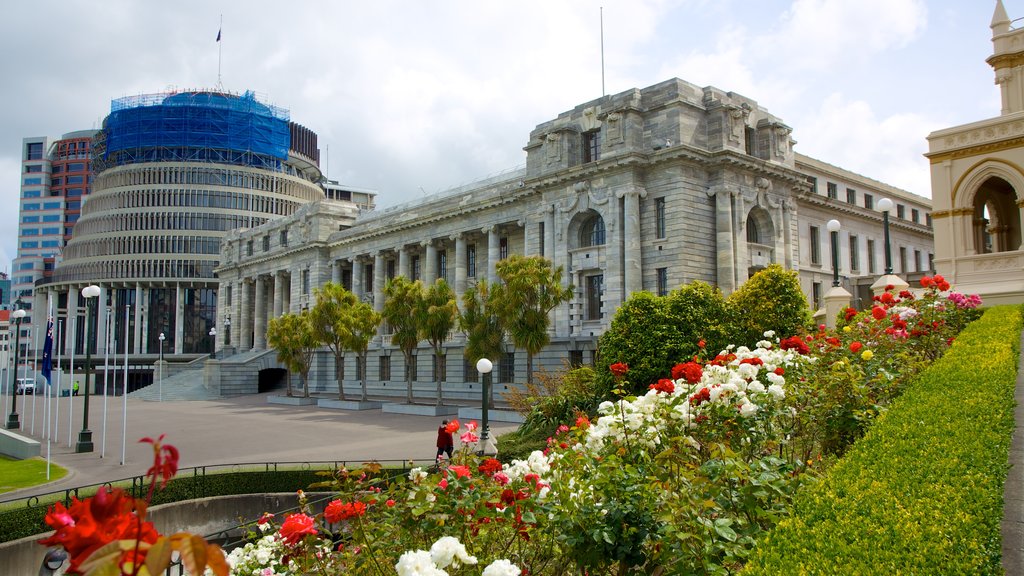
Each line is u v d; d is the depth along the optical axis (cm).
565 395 3083
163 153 12481
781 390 1041
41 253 19188
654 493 782
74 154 19800
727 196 4828
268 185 12838
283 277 9450
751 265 5059
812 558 589
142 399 7881
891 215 7156
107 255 12350
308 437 3853
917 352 1647
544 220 5547
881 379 1252
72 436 4262
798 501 754
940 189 3125
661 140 4884
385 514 871
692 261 4706
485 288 4631
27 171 19600
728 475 817
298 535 802
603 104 5231
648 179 4938
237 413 5669
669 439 910
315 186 13862
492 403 4553
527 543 870
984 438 890
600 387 3062
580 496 801
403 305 5306
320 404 6309
